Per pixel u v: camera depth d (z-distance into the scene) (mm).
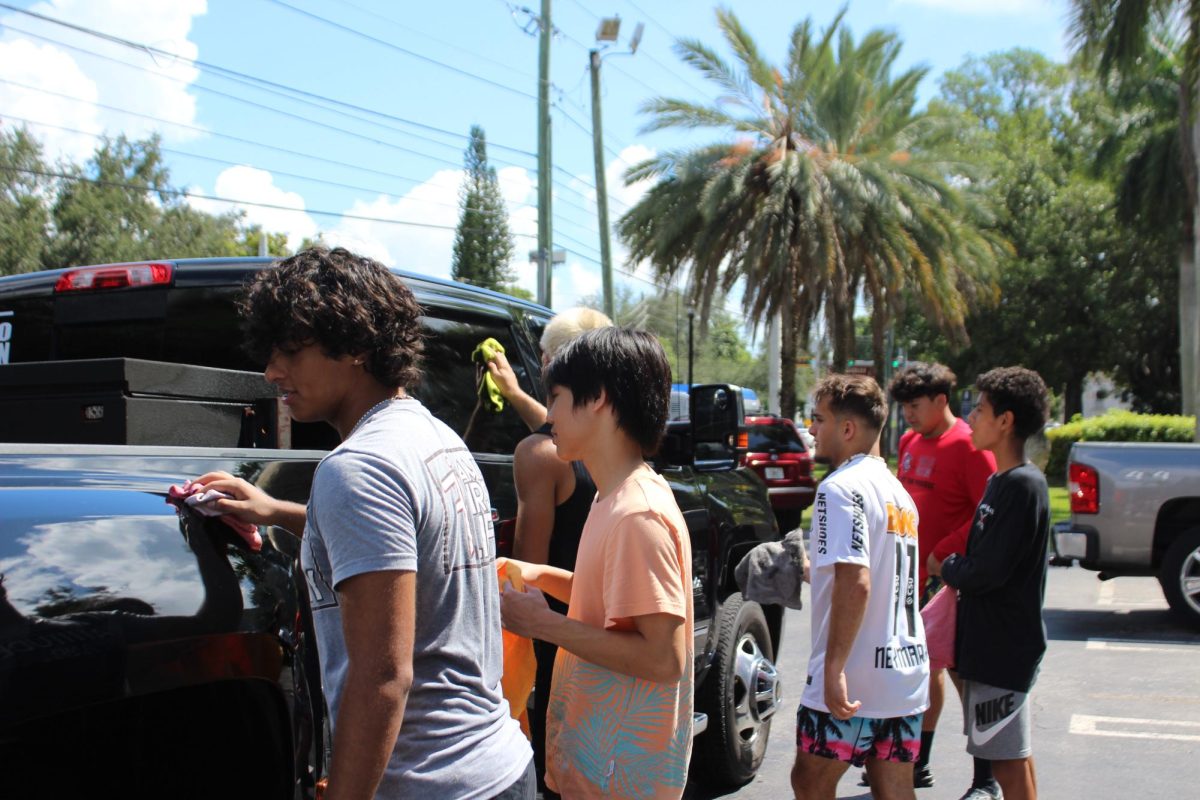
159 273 3354
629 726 2131
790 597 3654
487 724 1807
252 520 1755
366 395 1841
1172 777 4879
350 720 1565
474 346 3738
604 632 2096
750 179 19297
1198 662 7082
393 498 1641
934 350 38719
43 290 3531
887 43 20078
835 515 3055
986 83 43375
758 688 4855
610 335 2221
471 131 42469
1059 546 8344
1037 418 3584
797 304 20203
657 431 2230
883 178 18391
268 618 1663
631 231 19734
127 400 2342
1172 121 28391
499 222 43562
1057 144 40281
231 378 2635
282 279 1776
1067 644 7672
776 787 4820
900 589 3135
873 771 3166
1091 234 35844
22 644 1355
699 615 4387
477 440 3695
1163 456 8000
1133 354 36844
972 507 4711
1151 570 8055
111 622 1442
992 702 3582
